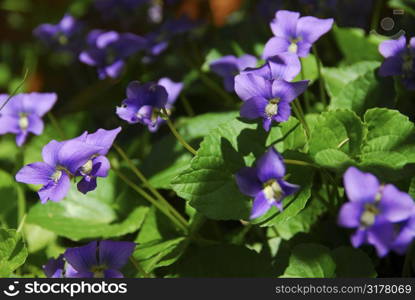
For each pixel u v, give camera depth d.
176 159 0.45
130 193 0.44
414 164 0.38
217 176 0.39
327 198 0.42
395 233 0.34
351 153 0.39
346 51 0.47
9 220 0.44
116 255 0.37
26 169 0.37
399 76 0.43
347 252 0.39
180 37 0.54
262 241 0.42
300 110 0.40
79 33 0.56
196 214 0.41
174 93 0.47
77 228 0.43
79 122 0.50
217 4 0.61
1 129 0.42
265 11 0.52
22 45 0.69
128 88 0.39
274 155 0.35
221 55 0.50
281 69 0.38
